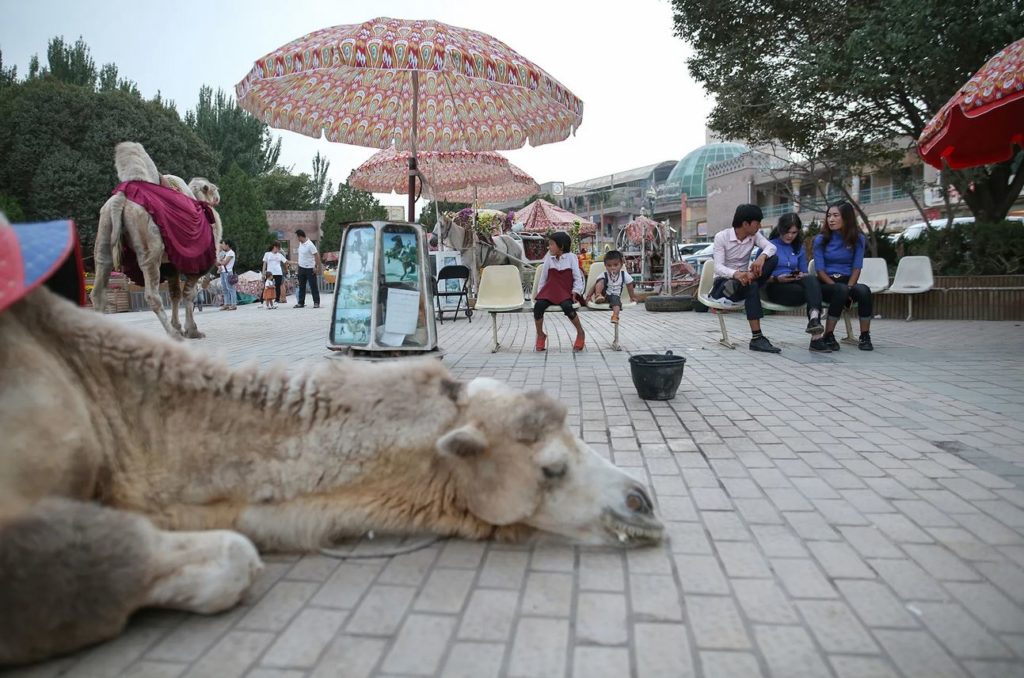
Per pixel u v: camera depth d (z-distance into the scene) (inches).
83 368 92.4
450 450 95.1
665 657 76.4
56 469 80.4
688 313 536.7
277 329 434.3
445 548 105.3
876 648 77.9
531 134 326.0
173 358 97.1
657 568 98.5
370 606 88.2
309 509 100.1
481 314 553.6
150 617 85.4
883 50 434.3
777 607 87.4
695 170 2272.4
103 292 334.6
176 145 1254.3
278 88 292.0
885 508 120.6
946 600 88.6
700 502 124.8
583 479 101.7
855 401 204.8
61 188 1125.7
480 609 87.4
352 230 255.3
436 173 528.4
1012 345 305.7
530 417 99.2
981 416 183.9
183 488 95.0
